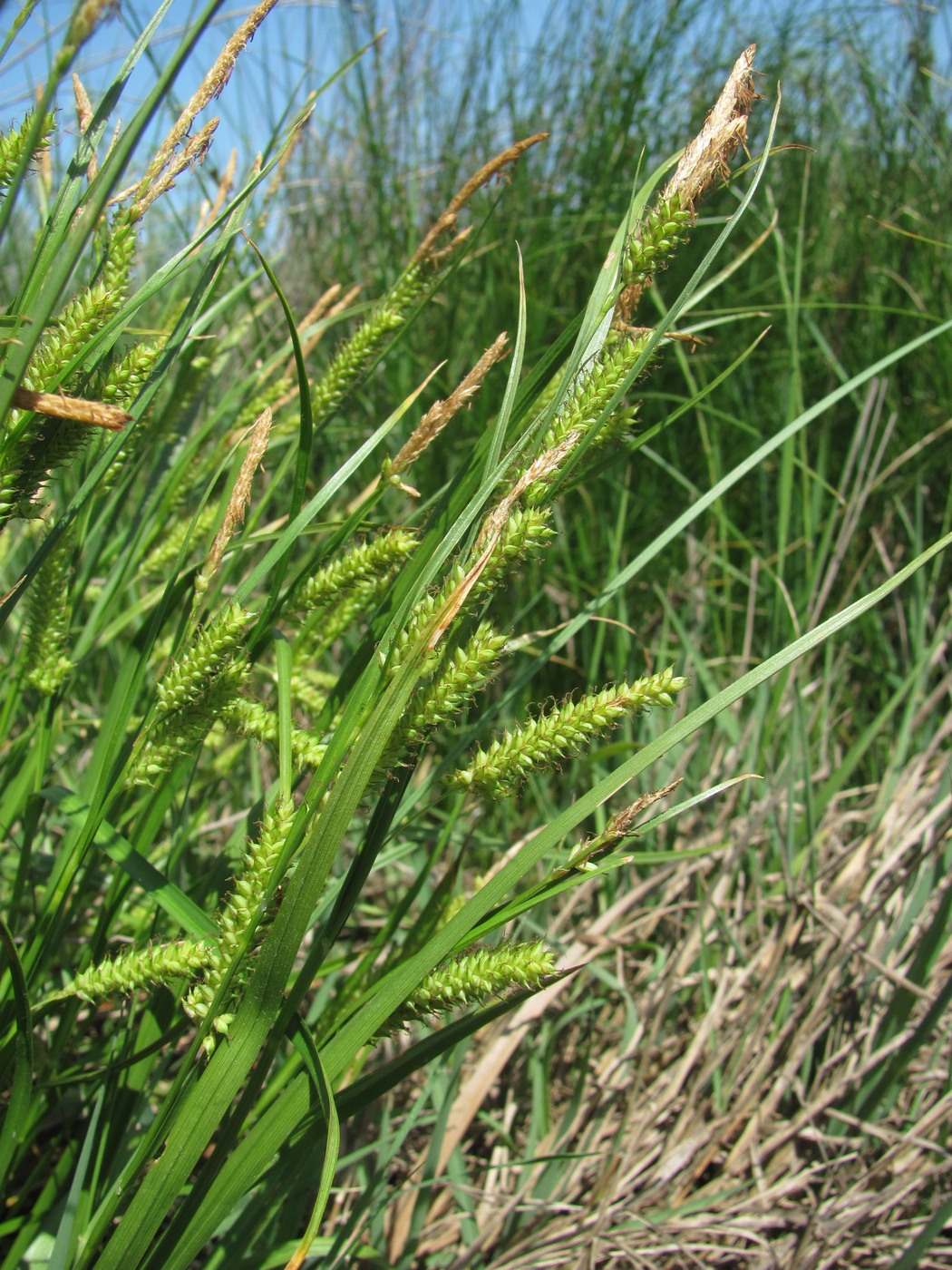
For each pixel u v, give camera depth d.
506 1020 0.33
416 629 0.18
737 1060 0.34
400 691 0.18
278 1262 0.24
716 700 0.19
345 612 0.26
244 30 0.20
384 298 0.26
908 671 0.51
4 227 0.17
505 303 0.57
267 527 0.29
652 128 0.65
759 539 0.62
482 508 0.21
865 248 0.64
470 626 0.21
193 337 0.27
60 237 0.20
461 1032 0.21
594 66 0.66
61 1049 0.24
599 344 0.21
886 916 0.38
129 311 0.20
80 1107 0.28
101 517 0.29
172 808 0.30
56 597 0.23
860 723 0.55
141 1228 0.19
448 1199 0.31
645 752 0.19
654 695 0.18
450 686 0.18
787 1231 0.32
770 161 0.69
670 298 0.61
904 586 0.59
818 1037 0.36
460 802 0.27
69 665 0.24
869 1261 0.31
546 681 0.55
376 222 0.66
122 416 0.17
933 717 0.49
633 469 0.60
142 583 0.41
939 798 0.40
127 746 0.24
